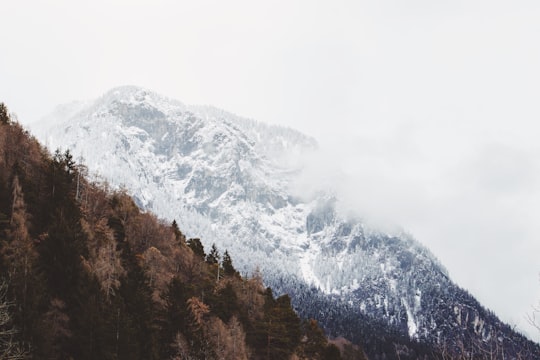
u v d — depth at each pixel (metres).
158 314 60.25
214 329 63.94
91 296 46.72
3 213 53.12
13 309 38.19
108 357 44.84
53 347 41.53
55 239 50.88
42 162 70.94
